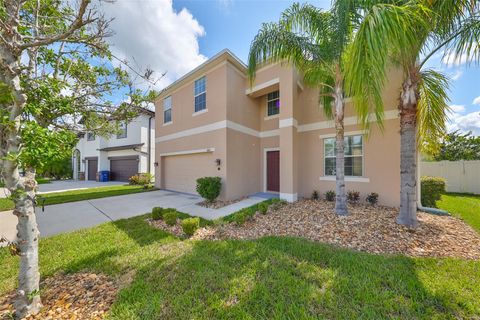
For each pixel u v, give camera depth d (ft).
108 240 14.97
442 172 39.14
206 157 32.50
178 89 38.27
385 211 21.21
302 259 11.49
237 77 31.78
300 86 31.14
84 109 13.24
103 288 9.49
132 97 14.43
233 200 29.55
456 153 47.01
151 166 55.98
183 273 10.29
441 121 19.01
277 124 34.63
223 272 10.27
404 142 16.76
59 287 9.67
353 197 25.54
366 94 12.78
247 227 17.67
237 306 7.97
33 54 9.75
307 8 19.01
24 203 7.96
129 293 8.86
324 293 8.53
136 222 19.25
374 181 25.16
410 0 12.77
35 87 9.36
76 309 8.22
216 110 30.66
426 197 25.20
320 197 29.66
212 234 16.16
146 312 7.80
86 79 13.55
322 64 20.08
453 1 13.05
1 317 7.93
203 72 33.04
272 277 9.74
